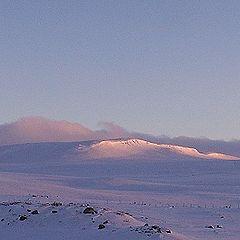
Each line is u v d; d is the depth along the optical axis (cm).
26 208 5425
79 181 17025
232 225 6519
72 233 4672
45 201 9244
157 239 4250
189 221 6762
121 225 4847
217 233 5700
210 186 16512
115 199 10875
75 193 12088
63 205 5538
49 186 13988
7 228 4981
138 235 4372
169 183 17938
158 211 7881
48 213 5238
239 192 14225
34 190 12412
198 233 5616
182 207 8719
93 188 14875
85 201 9744
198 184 17600
